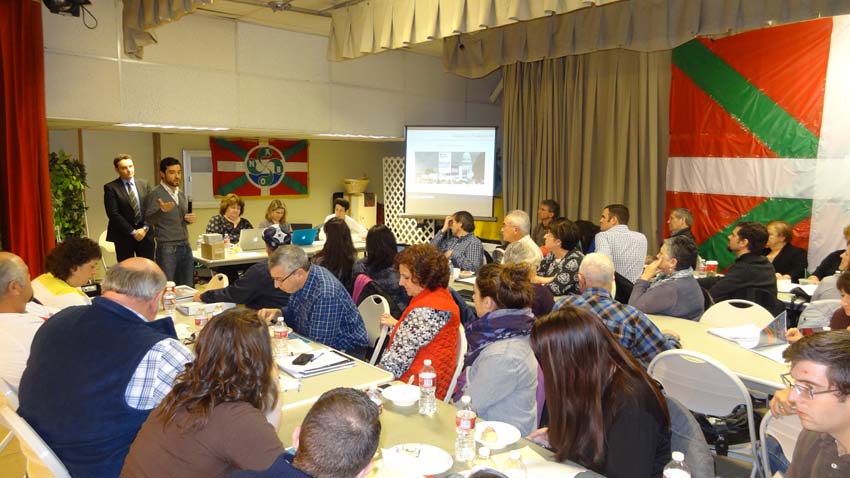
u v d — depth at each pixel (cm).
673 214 476
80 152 617
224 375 136
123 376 160
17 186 415
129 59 518
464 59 675
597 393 149
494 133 717
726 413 230
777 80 522
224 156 715
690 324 313
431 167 744
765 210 538
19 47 409
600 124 646
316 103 656
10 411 163
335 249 368
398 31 456
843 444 125
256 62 605
